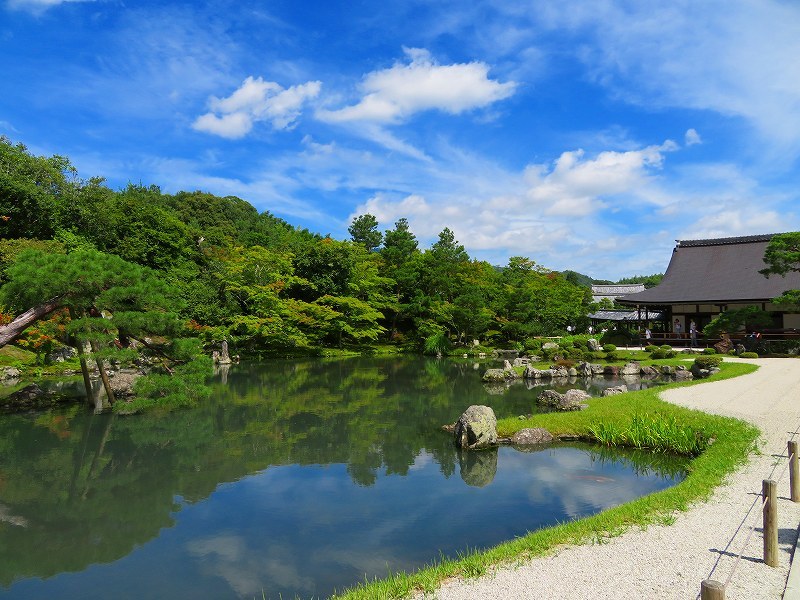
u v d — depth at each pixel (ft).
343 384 87.15
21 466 41.60
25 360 92.99
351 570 23.45
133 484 36.94
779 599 15.76
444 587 17.51
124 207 144.66
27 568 24.91
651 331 150.71
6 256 95.76
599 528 22.18
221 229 203.31
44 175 133.69
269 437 50.26
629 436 42.98
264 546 26.37
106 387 65.41
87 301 57.88
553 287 172.14
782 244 97.60
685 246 153.99
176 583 23.00
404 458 42.47
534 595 16.47
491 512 29.96
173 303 60.59
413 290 169.17
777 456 32.37
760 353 106.22
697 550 19.51
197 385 59.93
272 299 130.21
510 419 51.47
